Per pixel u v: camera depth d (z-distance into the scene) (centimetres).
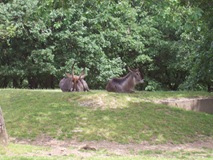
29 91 1897
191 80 2498
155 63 3984
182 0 1568
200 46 2352
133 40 3469
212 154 1176
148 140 1312
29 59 3061
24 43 3105
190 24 1415
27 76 3328
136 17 3734
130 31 3553
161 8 1492
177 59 3691
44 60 3098
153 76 4219
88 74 3266
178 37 3806
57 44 3125
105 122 1424
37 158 968
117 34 3322
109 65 3225
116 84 1884
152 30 3628
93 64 3206
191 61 2512
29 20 2864
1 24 2745
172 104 1766
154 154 1159
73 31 3075
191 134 1395
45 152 1095
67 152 1120
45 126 1407
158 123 1448
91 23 3131
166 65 3906
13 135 1347
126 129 1375
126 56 3872
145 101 1705
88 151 1156
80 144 1264
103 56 3238
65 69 3028
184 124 1471
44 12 1491
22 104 1658
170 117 1523
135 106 1612
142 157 1066
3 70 3070
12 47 3125
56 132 1358
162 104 1680
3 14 2812
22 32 2920
